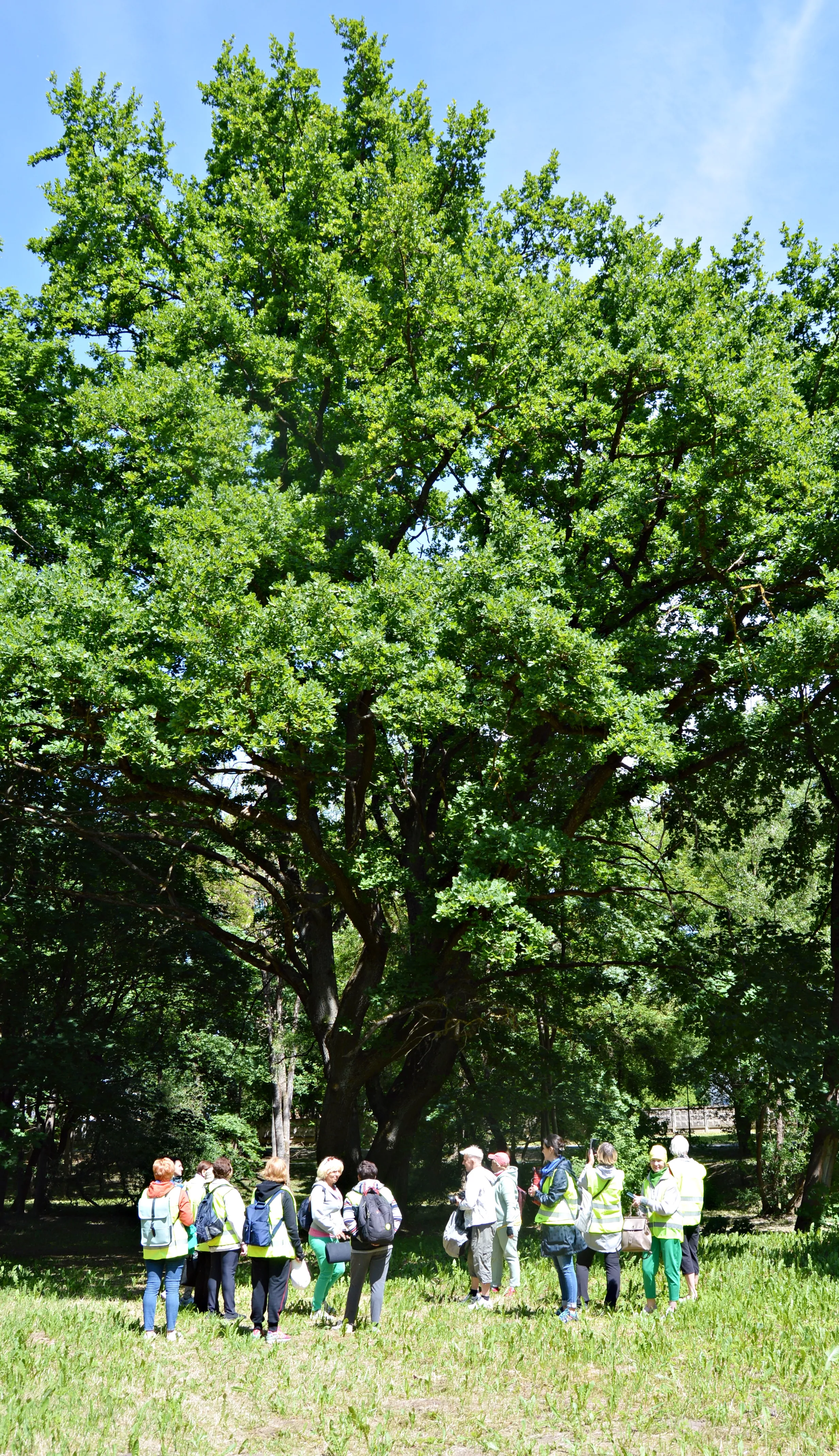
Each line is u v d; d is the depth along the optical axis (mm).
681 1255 9164
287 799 15742
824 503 13438
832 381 16641
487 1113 23516
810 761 17984
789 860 22750
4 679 11117
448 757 17438
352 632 11945
